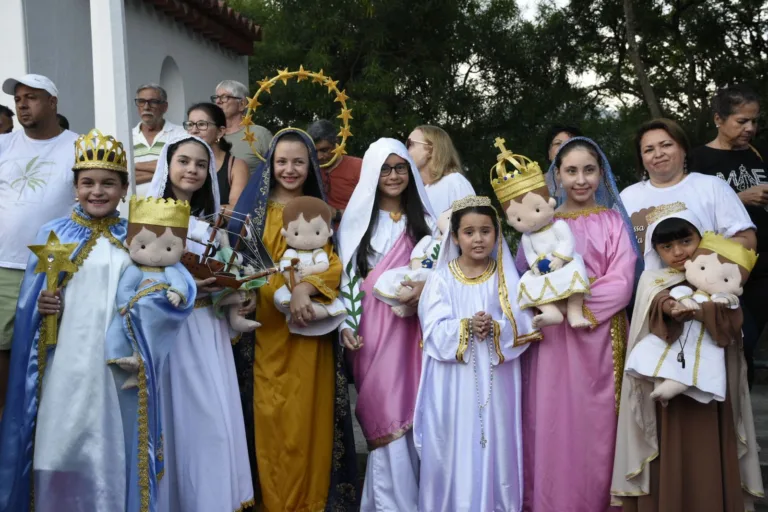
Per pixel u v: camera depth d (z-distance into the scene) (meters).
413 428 5.02
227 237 5.04
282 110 15.48
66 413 4.30
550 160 6.61
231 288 4.82
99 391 4.33
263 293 5.17
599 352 4.86
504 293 4.93
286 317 5.13
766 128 14.63
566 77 16.47
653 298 4.62
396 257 5.36
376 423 5.17
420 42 15.49
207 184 5.07
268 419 5.08
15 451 4.37
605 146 15.76
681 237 4.62
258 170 5.38
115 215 4.66
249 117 5.59
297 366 5.14
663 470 4.56
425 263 5.24
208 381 4.76
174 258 4.51
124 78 5.38
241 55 12.84
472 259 5.08
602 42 16.47
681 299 4.53
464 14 16.20
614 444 4.80
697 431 4.57
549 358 4.91
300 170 5.27
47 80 5.27
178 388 4.74
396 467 5.11
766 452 6.41
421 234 5.44
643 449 4.61
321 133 6.54
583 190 5.01
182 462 4.71
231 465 4.75
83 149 4.53
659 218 4.91
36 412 4.38
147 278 4.47
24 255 5.14
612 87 16.78
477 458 4.84
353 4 14.82
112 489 4.29
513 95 16.25
